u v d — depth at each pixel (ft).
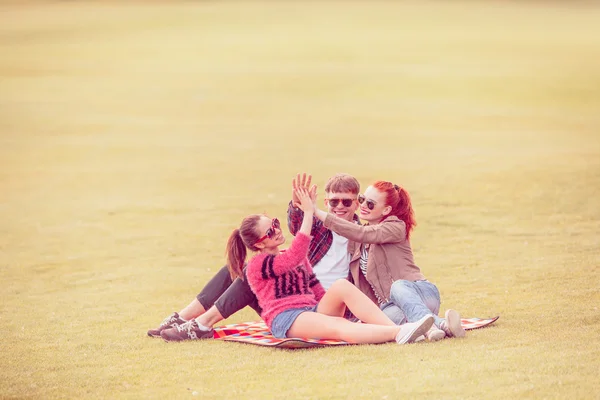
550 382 35.86
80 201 109.29
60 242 84.02
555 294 56.03
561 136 154.81
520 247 73.67
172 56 317.01
